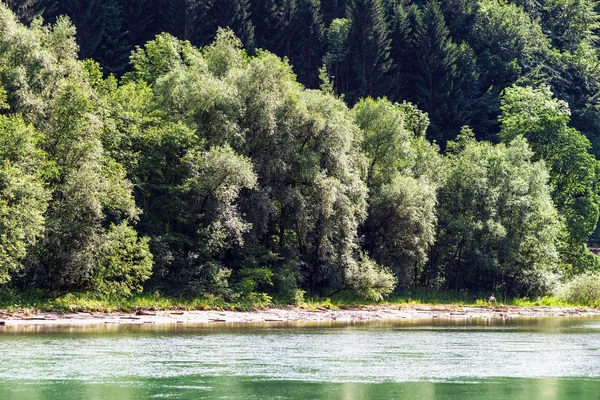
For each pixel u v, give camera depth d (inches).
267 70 3676.2
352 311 3659.0
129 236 3009.4
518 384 1424.7
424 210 4244.6
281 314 3297.2
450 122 7500.0
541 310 4414.4
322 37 7436.0
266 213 3531.0
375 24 7283.5
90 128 2977.4
